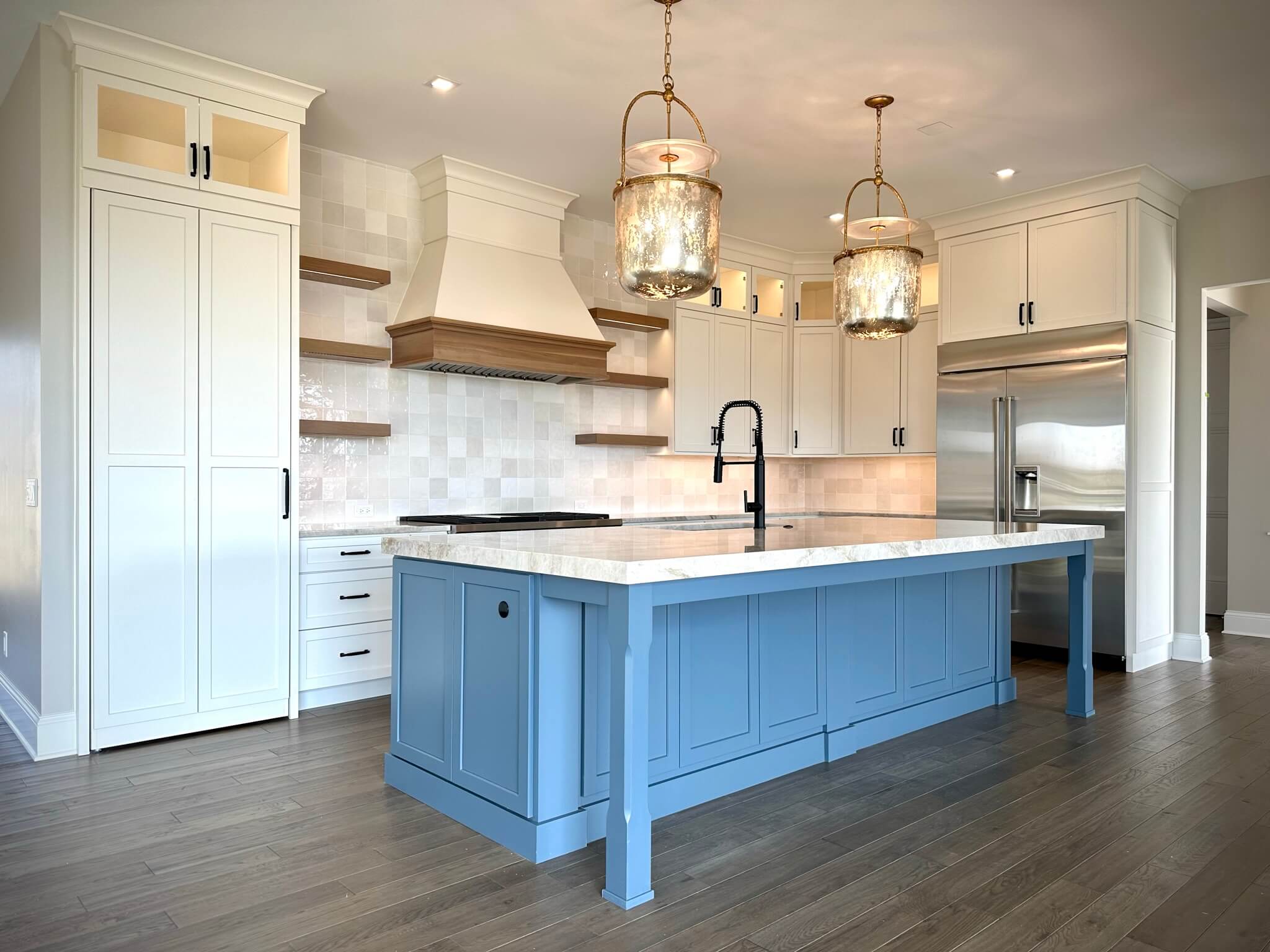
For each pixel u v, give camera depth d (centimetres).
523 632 247
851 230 345
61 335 334
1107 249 502
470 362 457
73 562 336
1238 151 463
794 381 670
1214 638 616
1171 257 530
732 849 250
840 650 339
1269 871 238
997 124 422
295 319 386
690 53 352
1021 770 322
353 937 200
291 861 241
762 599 308
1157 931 205
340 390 462
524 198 501
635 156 267
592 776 256
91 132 333
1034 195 524
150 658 349
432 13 323
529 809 245
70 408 336
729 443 628
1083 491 505
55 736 331
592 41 343
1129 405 494
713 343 617
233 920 208
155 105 355
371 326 473
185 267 356
